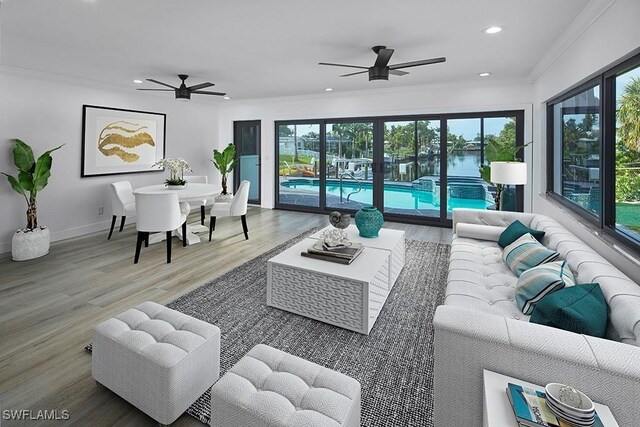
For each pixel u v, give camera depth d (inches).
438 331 54.9
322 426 46.9
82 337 92.8
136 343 65.2
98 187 210.2
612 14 92.6
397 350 87.4
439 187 232.2
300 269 102.3
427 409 67.8
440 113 223.5
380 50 125.3
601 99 104.1
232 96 262.7
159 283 129.4
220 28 117.5
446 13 105.8
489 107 208.5
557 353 47.8
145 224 147.9
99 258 158.4
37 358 83.1
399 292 121.8
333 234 113.6
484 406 47.1
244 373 57.5
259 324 99.8
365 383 75.2
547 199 163.3
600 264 75.6
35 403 68.3
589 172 122.5
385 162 247.4
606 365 45.3
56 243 183.6
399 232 143.2
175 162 195.2
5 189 168.4
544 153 175.5
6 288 123.9
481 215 144.3
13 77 169.2
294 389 53.7
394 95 233.3
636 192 89.0
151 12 104.0
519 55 150.7
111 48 138.7
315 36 126.1
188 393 64.2
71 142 195.0
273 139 285.1
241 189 189.2
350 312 95.7
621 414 44.8
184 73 182.4
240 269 144.6
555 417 40.1
